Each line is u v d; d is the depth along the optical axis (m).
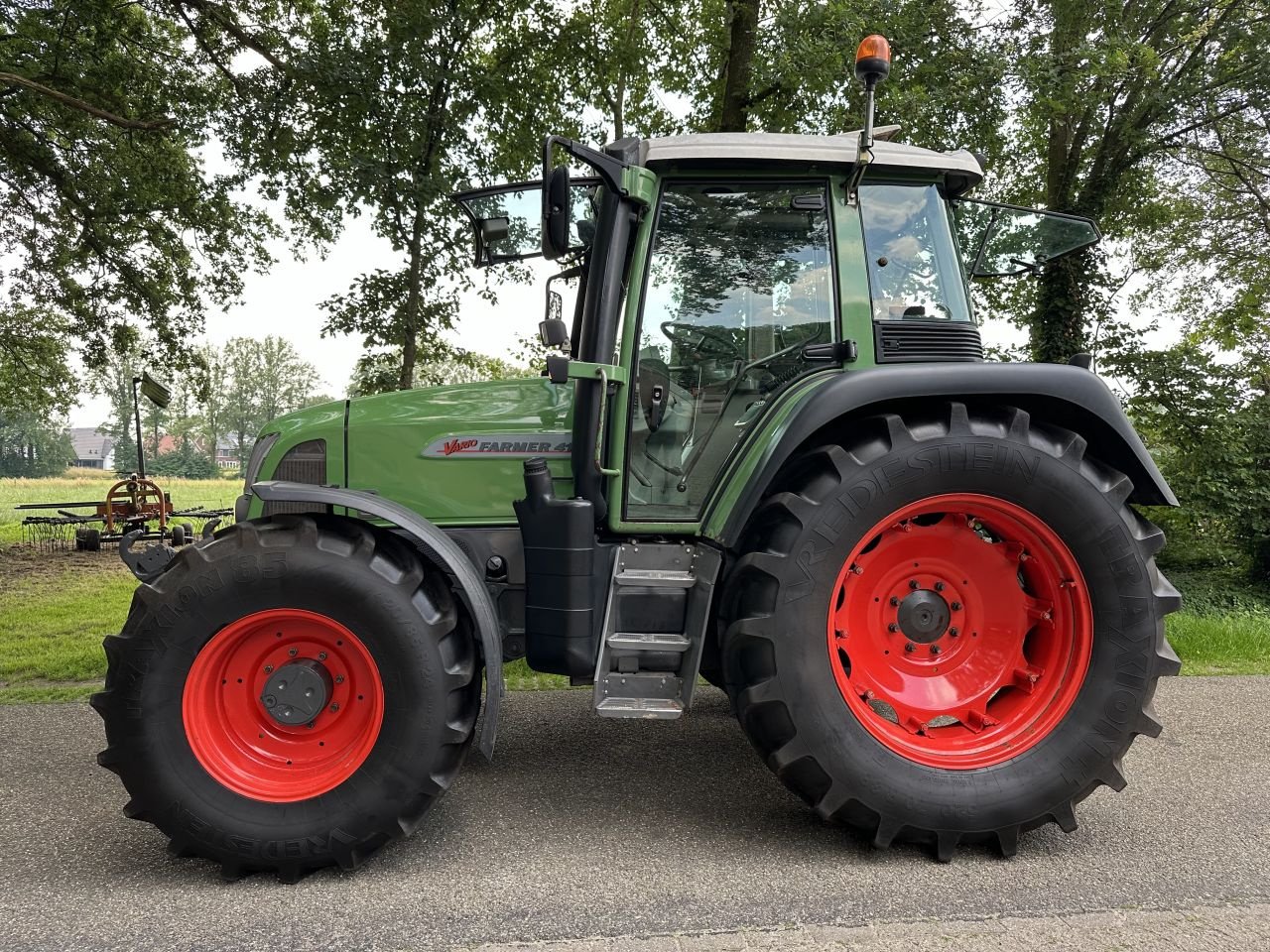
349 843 2.36
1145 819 2.80
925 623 2.69
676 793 3.02
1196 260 12.67
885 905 2.20
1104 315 10.66
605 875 2.37
